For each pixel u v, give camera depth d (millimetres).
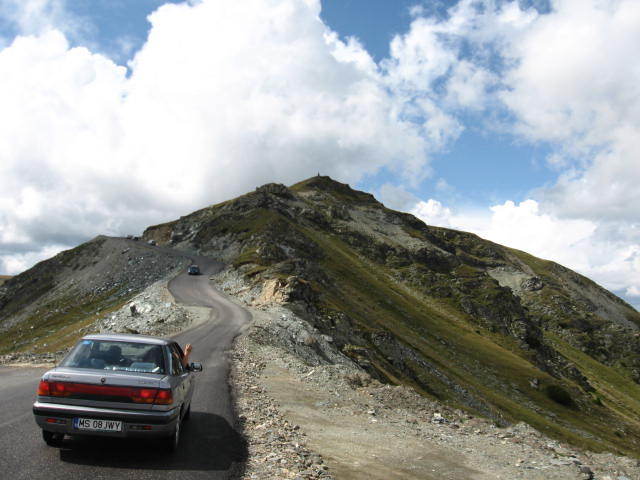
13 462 6703
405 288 171750
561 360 162875
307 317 58062
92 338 8281
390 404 17297
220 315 52625
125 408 7117
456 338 120375
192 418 10656
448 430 14273
